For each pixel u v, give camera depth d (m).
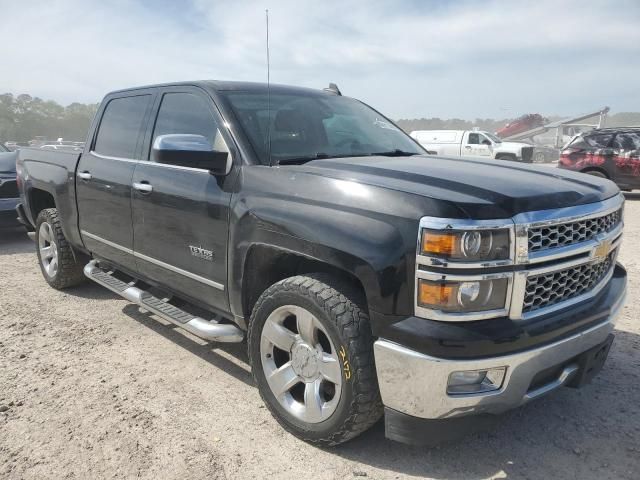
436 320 2.13
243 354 3.79
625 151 12.64
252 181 2.85
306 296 2.49
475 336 2.10
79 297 5.03
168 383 3.34
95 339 4.03
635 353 3.77
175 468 2.49
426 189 2.28
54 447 2.65
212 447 2.66
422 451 2.63
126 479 2.41
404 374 2.19
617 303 2.72
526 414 2.99
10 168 7.52
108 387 3.27
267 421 2.90
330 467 2.51
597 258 2.51
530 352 2.19
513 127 38.19
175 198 3.30
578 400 3.14
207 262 3.14
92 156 4.32
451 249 2.08
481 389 2.21
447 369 2.11
